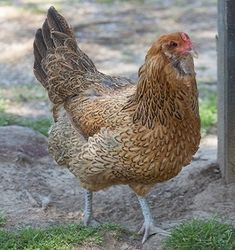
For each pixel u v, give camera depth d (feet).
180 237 21.63
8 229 23.49
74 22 54.49
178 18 55.67
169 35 20.40
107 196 26.03
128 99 21.47
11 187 26.58
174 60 20.30
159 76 20.38
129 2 60.34
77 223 23.77
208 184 25.84
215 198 24.80
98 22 54.54
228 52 24.90
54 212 24.97
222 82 25.71
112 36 51.26
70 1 60.54
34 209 25.09
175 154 21.03
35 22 54.24
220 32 25.84
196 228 21.84
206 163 27.63
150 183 21.88
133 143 20.77
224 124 25.48
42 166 28.68
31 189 26.68
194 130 21.16
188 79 20.49
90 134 21.93
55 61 23.98
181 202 25.12
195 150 21.68
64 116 23.30
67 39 24.38
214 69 43.75
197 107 21.20
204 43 49.55
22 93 40.14
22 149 29.27
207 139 32.50
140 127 20.71
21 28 52.95
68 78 23.63
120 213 24.81
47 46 24.59
